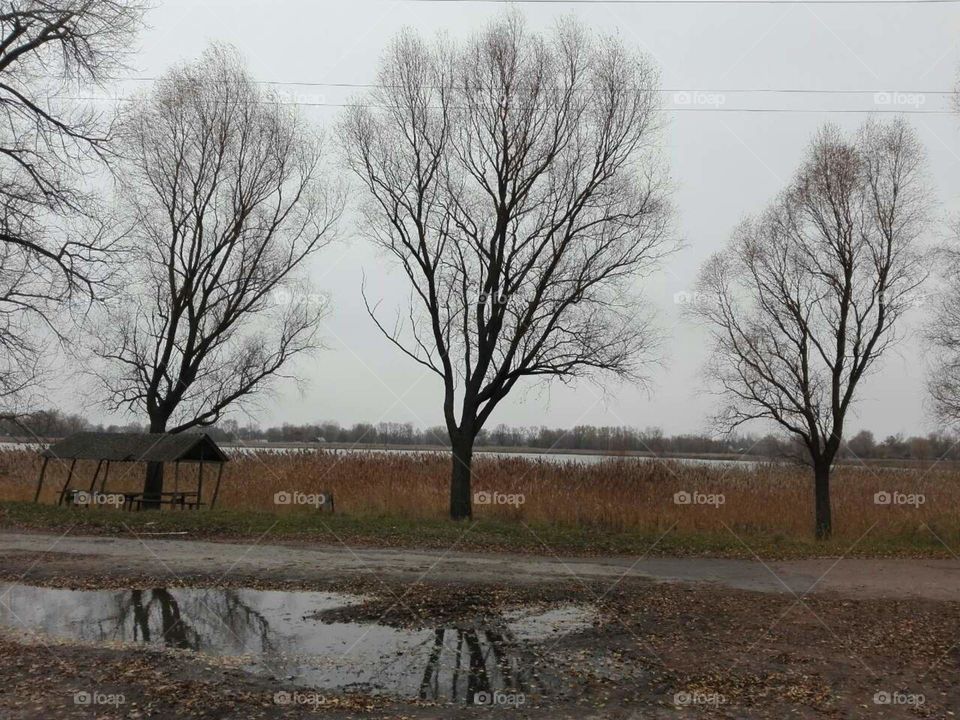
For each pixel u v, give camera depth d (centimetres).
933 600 1401
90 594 1284
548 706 845
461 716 808
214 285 2667
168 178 2614
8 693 830
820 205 2325
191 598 1270
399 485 2714
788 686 930
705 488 2822
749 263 2383
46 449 2508
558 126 2278
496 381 2311
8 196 1833
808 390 2312
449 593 1342
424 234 2345
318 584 1381
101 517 2098
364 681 911
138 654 977
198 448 2495
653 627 1173
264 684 888
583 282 2258
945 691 928
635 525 2292
